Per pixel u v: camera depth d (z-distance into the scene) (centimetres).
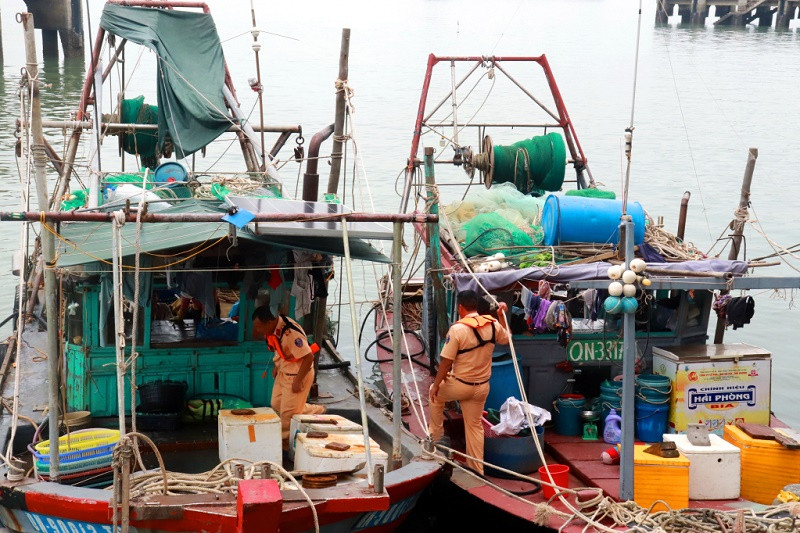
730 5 7569
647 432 940
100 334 930
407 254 1881
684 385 937
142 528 735
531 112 3519
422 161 1275
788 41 6397
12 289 1658
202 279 930
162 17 1309
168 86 1237
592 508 820
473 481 881
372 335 1556
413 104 3631
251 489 697
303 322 1051
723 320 1020
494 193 1155
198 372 973
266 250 946
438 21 8550
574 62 5212
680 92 4112
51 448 779
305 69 4669
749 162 980
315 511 715
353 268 1908
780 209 2238
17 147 1141
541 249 1001
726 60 5278
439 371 881
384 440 958
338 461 818
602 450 943
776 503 834
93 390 943
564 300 1031
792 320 1647
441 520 958
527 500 848
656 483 838
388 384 1111
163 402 933
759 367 945
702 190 2398
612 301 798
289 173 2430
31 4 4584
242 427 848
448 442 938
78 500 738
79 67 4534
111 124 1299
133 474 785
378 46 6047
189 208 902
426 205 1051
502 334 891
